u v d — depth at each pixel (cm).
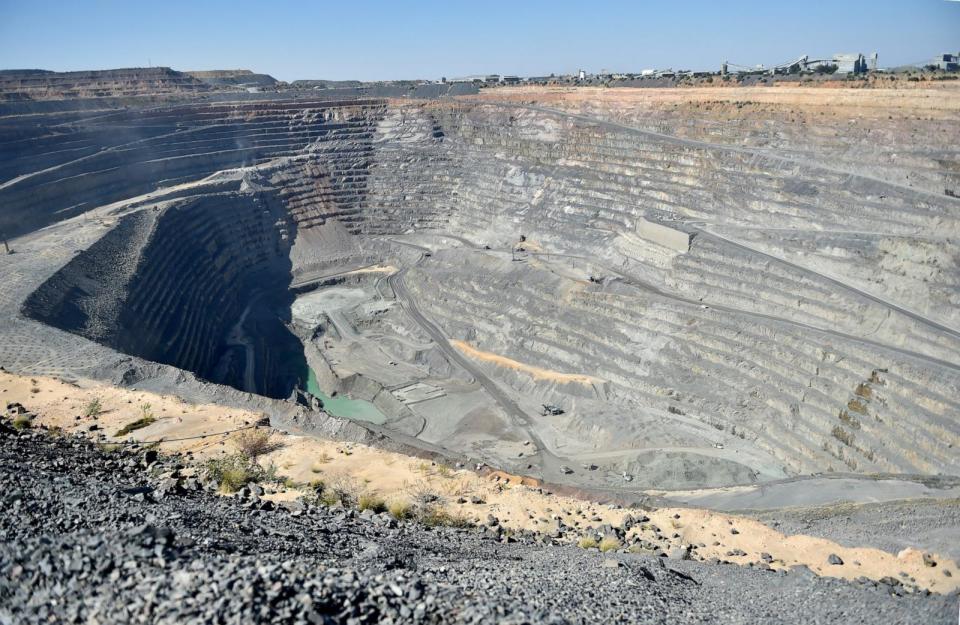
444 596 1980
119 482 3350
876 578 3900
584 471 8519
